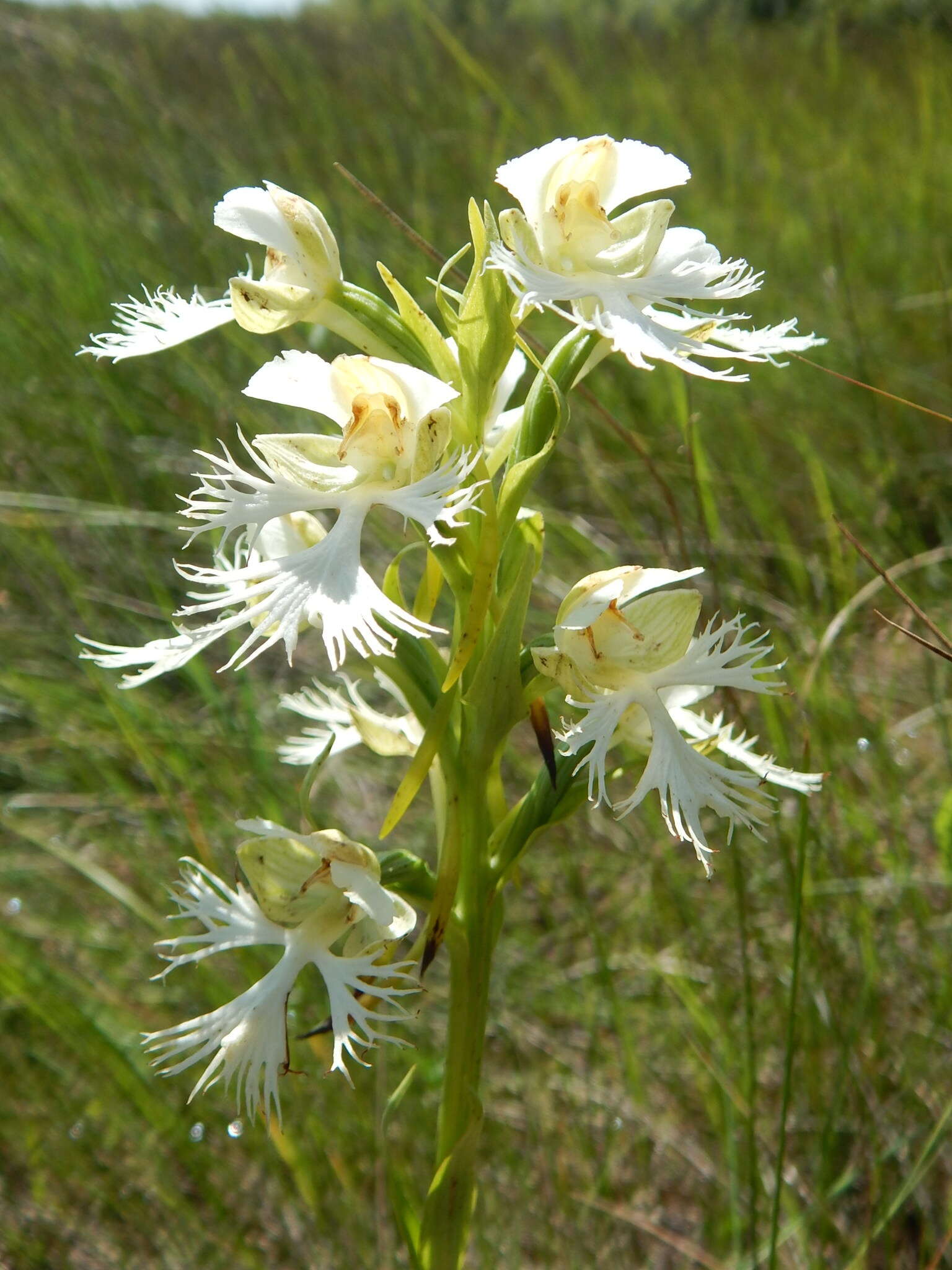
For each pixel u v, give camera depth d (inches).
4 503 12.1
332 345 13.8
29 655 12.3
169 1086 9.3
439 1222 6.3
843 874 9.8
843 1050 8.3
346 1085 9.2
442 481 5.8
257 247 15.9
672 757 6.0
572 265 6.3
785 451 14.3
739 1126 9.1
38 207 16.3
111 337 6.9
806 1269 8.2
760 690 6.1
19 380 14.4
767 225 18.5
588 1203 8.7
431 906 6.3
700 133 22.5
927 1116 8.8
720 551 11.9
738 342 7.0
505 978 10.4
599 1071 9.7
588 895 11.1
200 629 5.8
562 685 5.9
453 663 5.9
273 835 6.1
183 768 10.4
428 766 6.0
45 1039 9.7
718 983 9.4
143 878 10.5
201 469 13.4
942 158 19.9
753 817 6.1
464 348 6.0
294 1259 8.7
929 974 9.3
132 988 10.1
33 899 11.0
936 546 13.4
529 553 5.8
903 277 17.4
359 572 5.7
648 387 14.5
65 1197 9.0
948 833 9.7
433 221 16.2
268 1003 5.9
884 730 10.5
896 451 13.7
